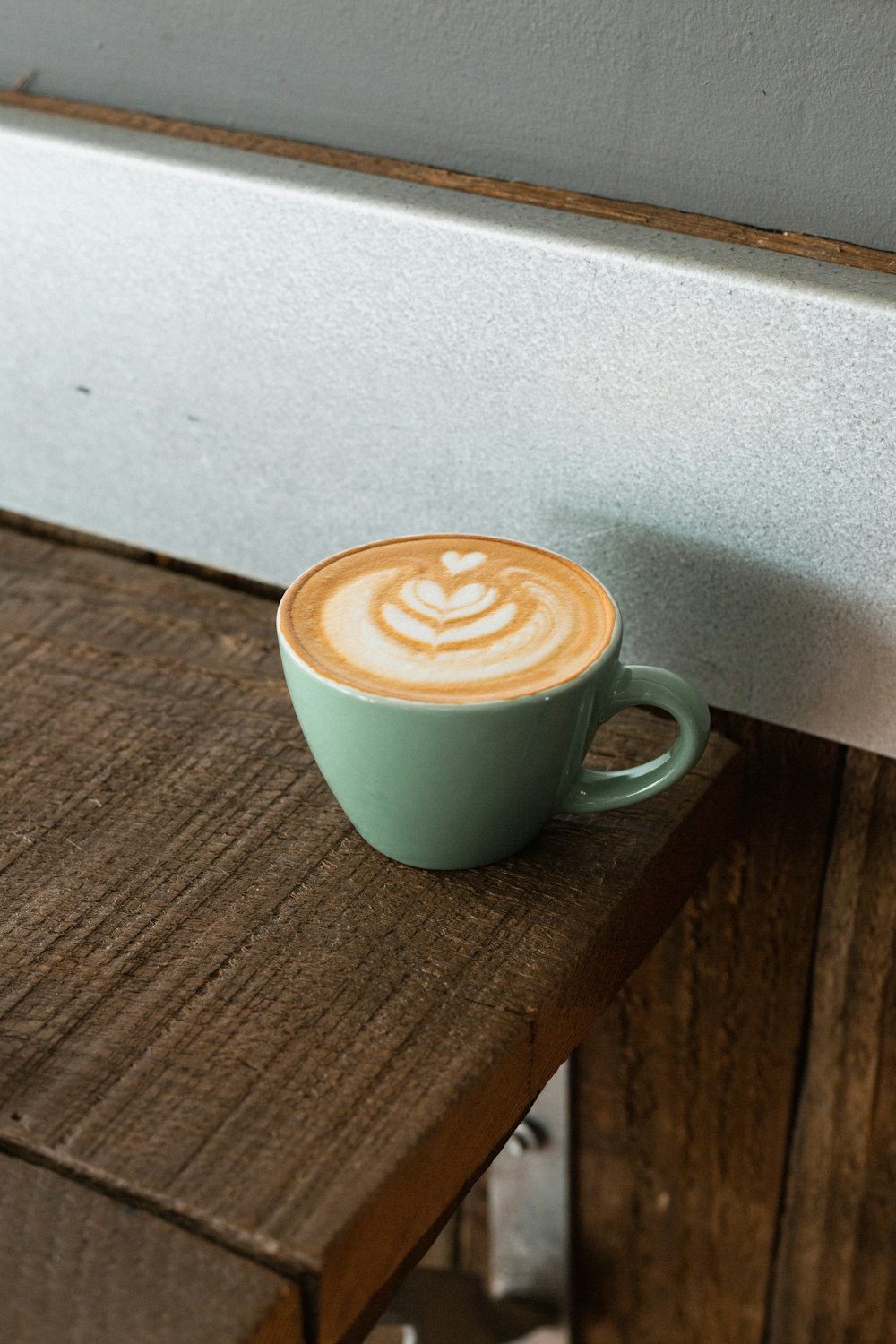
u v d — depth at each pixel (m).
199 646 0.77
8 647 0.76
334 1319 0.58
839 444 0.67
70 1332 0.56
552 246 0.68
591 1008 0.67
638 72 0.67
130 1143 0.60
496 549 0.69
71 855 0.68
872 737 0.71
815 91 0.65
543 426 0.71
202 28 0.73
